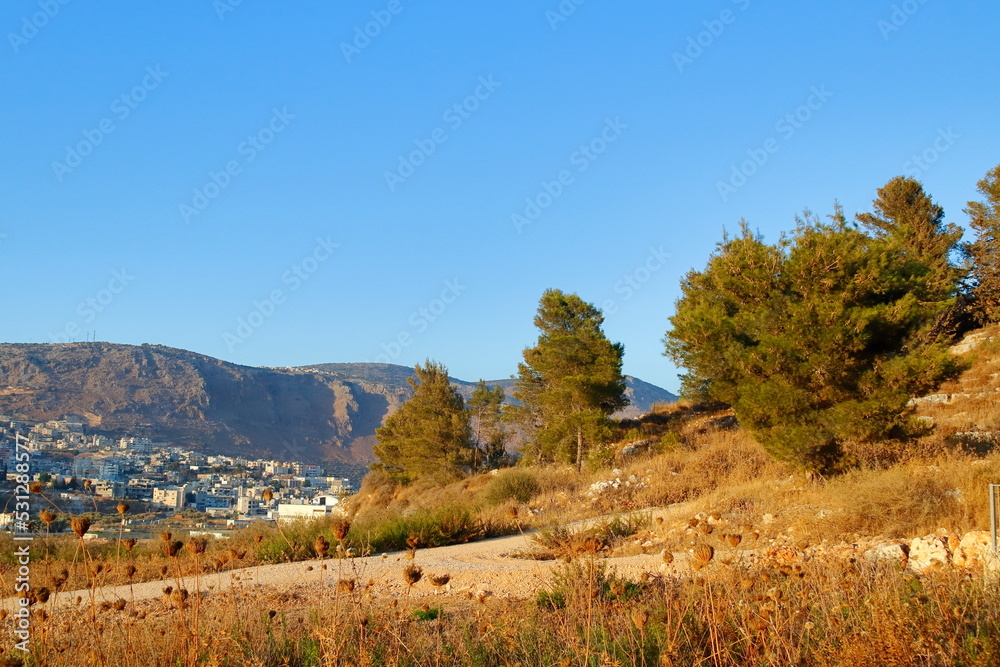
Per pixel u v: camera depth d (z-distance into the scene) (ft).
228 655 18.72
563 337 116.06
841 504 43.60
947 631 17.71
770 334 65.92
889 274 63.67
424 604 27.78
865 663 15.87
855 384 63.52
